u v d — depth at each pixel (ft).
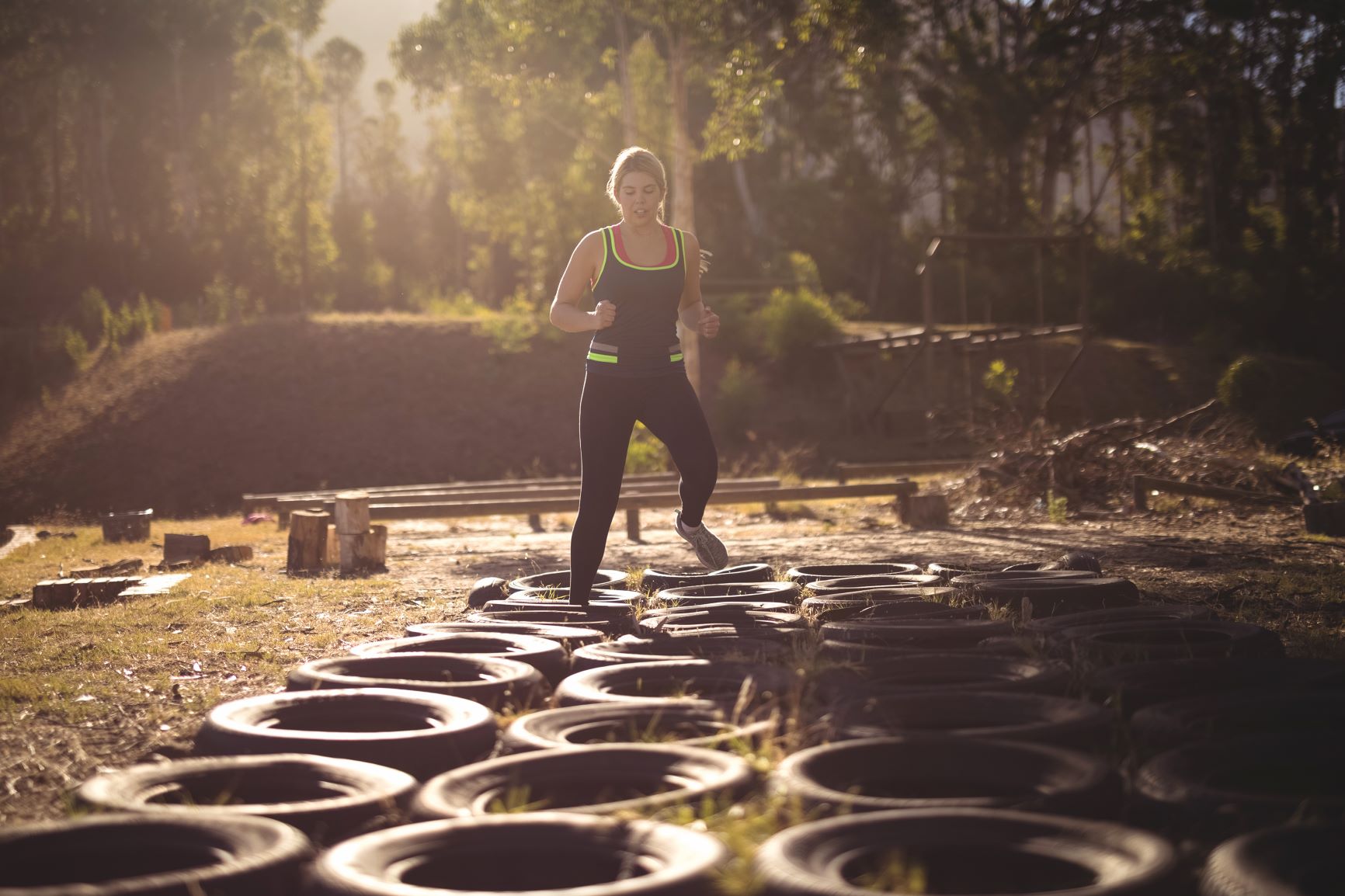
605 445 15.92
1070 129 150.00
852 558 28.14
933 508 40.45
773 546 32.58
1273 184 154.61
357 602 22.58
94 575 30.09
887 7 71.36
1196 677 10.76
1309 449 55.52
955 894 6.25
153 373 93.76
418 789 8.37
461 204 111.24
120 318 110.73
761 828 6.99
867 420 85.87
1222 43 146.72
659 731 9.80
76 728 12.18
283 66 175.73
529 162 107.76
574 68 88.84
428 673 12.75
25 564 34.47
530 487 55.57
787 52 77.71
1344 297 116.16
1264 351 105.70
